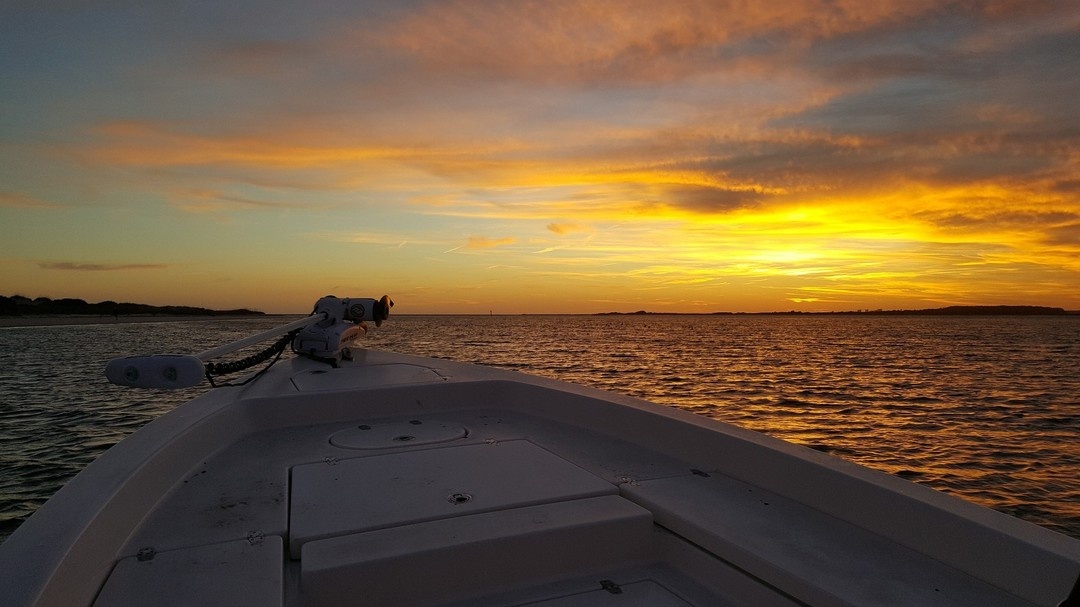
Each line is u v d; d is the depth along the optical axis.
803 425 17.89
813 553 1.72
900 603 1.46
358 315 4.54
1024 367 38.78
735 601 1.74
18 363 34.78
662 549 2.00
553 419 3.42
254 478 2.41
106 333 88.81
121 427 16.06
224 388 3.54
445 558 1.70
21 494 10.50
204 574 1.58
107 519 1.69
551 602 1.72
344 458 2.62
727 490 2.25
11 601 1.18
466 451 2.72
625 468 2.52
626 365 36.06
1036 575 1.45
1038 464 13.55
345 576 1.60
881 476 1.96
